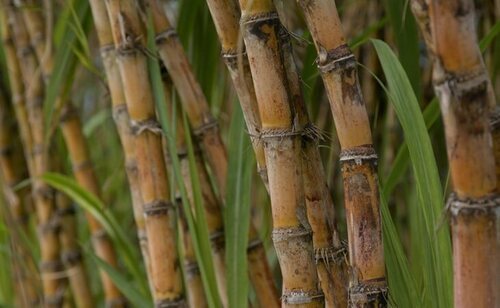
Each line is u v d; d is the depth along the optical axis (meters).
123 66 1.35
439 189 1.17
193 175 1.35
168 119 1.36
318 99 1.66
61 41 1.54
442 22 1.00
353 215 1.13
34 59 1.78
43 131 1.71
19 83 1.85
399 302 1.21
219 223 1.43
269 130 1.15
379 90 1.66
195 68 1.49
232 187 1.33
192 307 1.47
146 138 1.37
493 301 1.04
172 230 1.39
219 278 1.44
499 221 1.03
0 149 2.01
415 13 1.03
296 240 1.16
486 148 1.02
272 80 1.14
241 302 1.31
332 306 1.21
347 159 1.12
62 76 1.56
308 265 1.16
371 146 1.12
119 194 2.23
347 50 1.11
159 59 1.39
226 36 1.20
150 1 1.37
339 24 1.11
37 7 1.70
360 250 1.13
